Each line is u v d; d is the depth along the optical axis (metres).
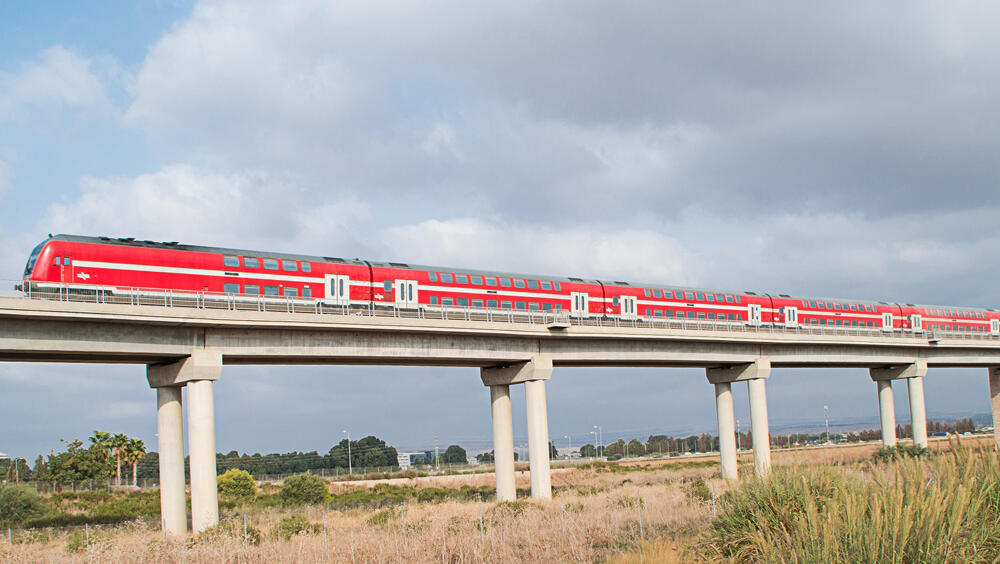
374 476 102.81
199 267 42.78
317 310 46.94
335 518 45.09
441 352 50.34
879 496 13.90
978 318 92.44
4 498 52.22
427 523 33.94
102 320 37.06
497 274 56.94
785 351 70.38
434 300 52.75
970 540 12.81
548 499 50.94
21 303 34.69
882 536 12.59
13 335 35.50
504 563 24.53
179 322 39.25
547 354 55.88
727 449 68.31
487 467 122.94
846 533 13.34
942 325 89.00
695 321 64.56
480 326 50.81
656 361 63.88
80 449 100.19
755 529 17.30
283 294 45.97
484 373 58.59
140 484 105.56
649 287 65.56
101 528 43.56
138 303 39.94
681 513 31.89
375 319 46.00
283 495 65.94
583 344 58.00
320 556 26.55
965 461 15.20
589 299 61.22
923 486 13.85
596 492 56.19
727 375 69.75
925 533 12.61
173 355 40.75
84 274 38.66
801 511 15.81
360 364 50.66
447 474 105.19
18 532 43.34
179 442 43.31
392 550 26.95
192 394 40.84
